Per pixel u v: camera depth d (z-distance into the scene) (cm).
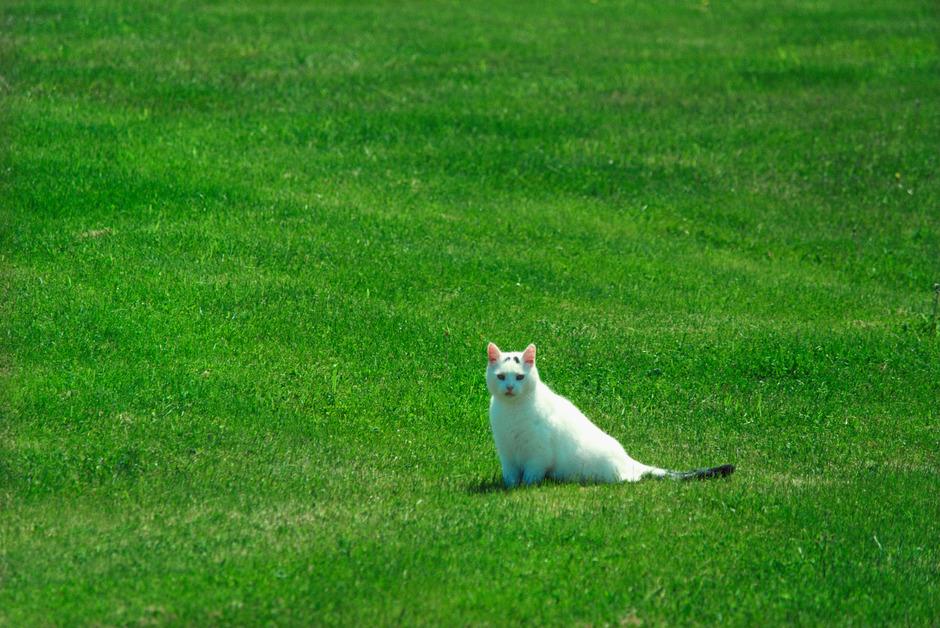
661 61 3244
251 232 1941
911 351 1692
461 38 3353
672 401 1508
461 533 992
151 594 866
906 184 2480
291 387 1436
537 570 927
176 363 1467
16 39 2903
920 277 2086
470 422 1387
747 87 3053
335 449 1265
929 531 1075
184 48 2994
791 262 2142
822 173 2523
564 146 2583
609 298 1880
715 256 2128
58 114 2381
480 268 1927
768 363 1630
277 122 2539
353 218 2070
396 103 2750
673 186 2438
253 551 950
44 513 1043
